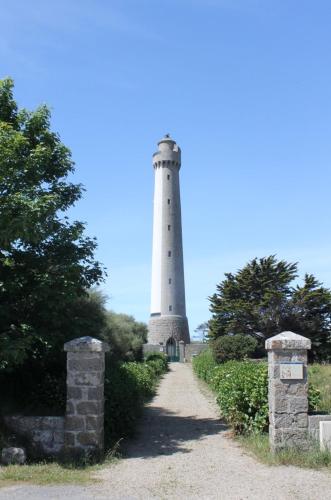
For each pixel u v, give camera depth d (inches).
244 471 346.9
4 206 409.1
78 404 395.5
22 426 396.2
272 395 390.3
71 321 489.1
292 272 1699.1
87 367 399.2
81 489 308.0
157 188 2652.6
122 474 344.8
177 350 2465.6
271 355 395.5
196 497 290.2
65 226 491.8
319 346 1499.8
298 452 372.5
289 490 298.8
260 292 1652.3
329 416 386.0
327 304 1531.7
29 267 465.4
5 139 428.1
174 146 2677.2
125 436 469.4
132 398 527.5
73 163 515.8
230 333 1590.8
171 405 733.9
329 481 315.3
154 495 295.3
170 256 2559.1
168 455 405.7
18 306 458.9
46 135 499.5
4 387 462.0
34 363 467.5
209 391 894.4
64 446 390.9
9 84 495.8
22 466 359.9
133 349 1428.4
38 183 468.4
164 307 2513.5
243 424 463.2
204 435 491.2
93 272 509.4
